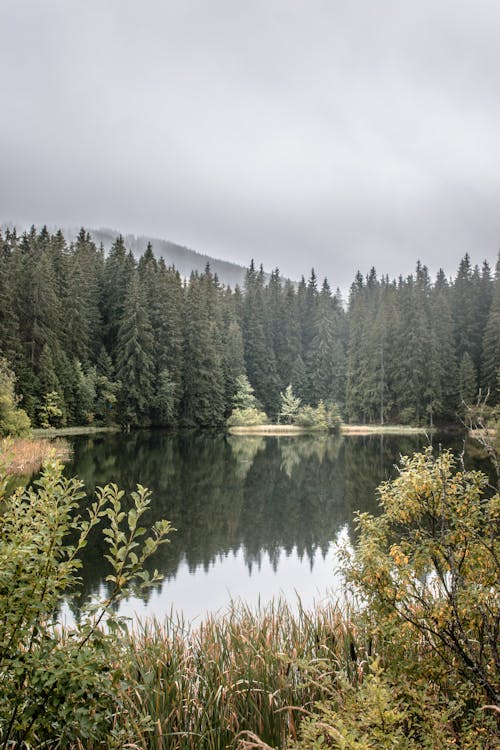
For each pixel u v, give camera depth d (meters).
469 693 2.98
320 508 15.61
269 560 10.62
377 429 50.44
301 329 75.94
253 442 38.53
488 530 3.37
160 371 49.44
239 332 61.59
